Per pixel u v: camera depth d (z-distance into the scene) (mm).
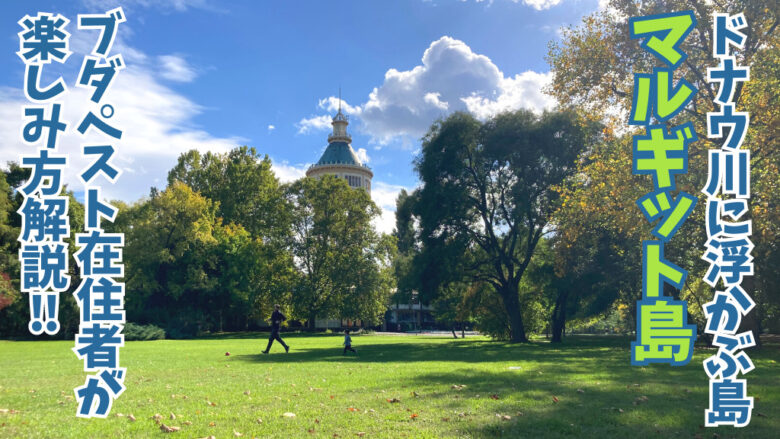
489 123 35688
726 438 6105
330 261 62125
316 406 7879
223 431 6309
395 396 8797
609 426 6586
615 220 21797
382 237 64500
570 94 25438
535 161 33656
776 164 20031
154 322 47969
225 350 23766
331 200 63688
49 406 8219
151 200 52844
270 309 63844
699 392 9242
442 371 13141
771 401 8398
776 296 24109
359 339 46188
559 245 28203
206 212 57094
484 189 36094
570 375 12141
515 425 6559
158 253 49281
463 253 36000
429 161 35188
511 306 37281
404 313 111562
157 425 6695
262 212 67938
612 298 37875
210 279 55406
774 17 20703
